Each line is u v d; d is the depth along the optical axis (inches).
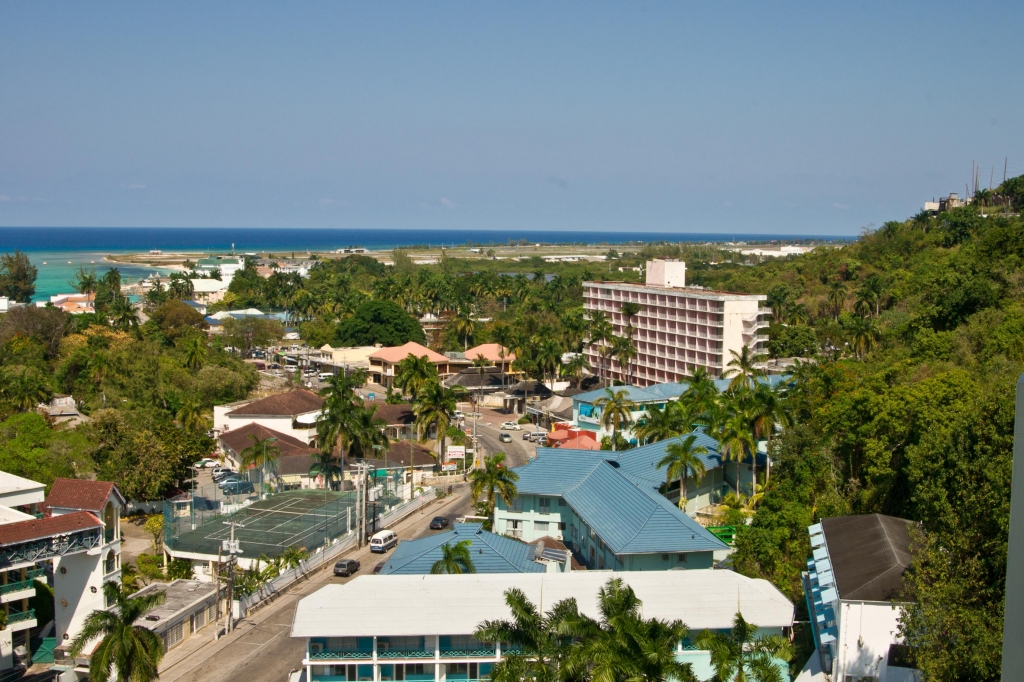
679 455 3238.2
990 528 1739.7
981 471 1836.9
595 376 7022.6
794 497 3075.8
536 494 3233.3
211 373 5654.5
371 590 2162.9
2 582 2495.1
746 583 2206.0
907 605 1740.9
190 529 3336.6
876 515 2353.6
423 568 2452.0
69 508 2696.9
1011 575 558.9
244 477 4256.9
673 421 3961.6
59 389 5949.8
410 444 4751.5
